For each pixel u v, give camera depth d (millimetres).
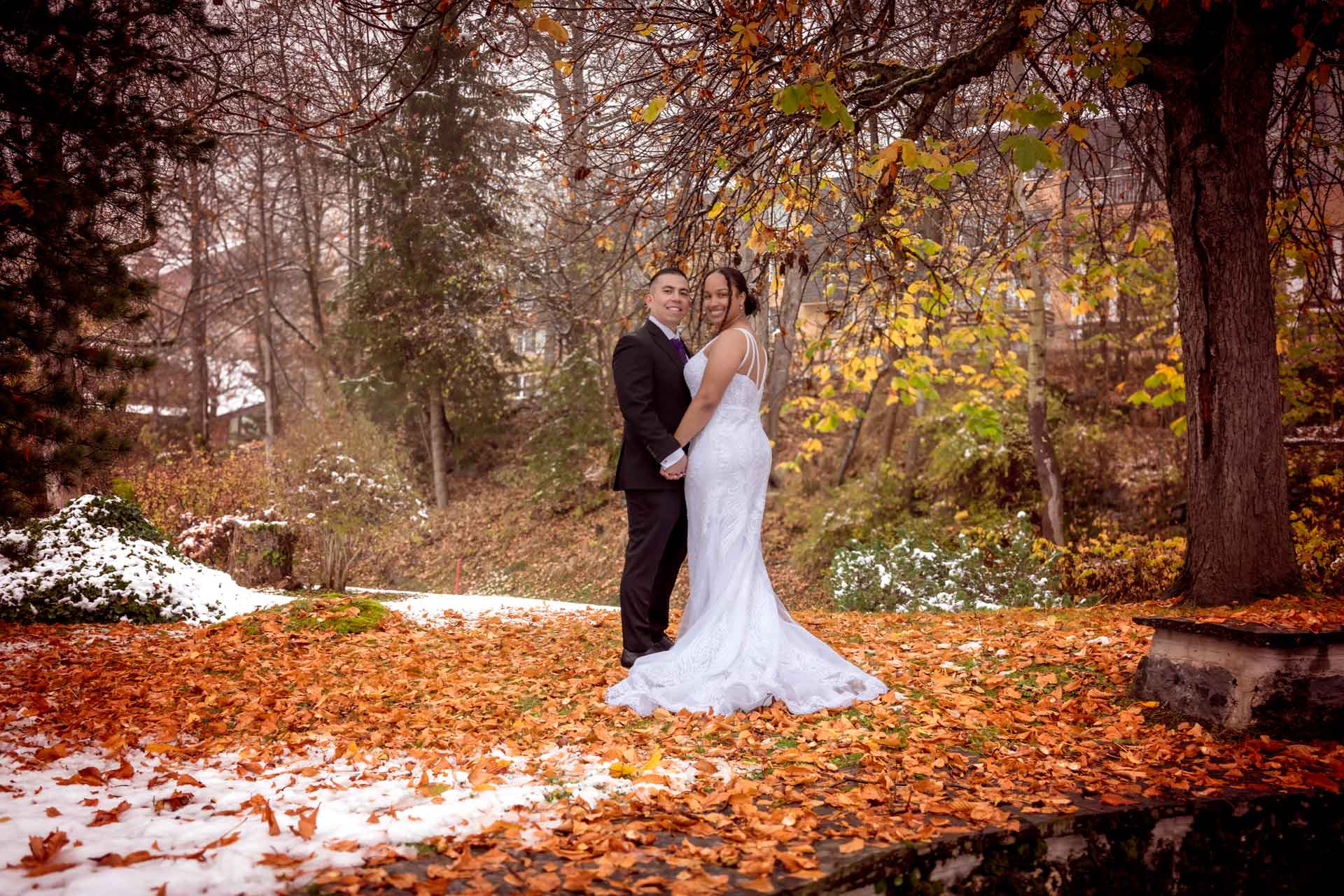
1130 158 8148
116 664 5090
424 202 21109
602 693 4168
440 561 21016
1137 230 10461
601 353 20688
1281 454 6312
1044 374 13547
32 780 2756
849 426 18125
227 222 26938
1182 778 2928
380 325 22453
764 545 17016
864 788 2750
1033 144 3840
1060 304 16266
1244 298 6293
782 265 6672
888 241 6754
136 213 6324
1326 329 11156
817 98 4234
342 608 6812
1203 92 6344
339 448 17328
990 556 12367
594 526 20188
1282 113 7203
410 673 4863
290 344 33344
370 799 2611
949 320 13102
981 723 3623
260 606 8188
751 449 4363
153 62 6191
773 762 3113
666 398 4551
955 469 14633
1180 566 11438
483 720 3732
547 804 2609
